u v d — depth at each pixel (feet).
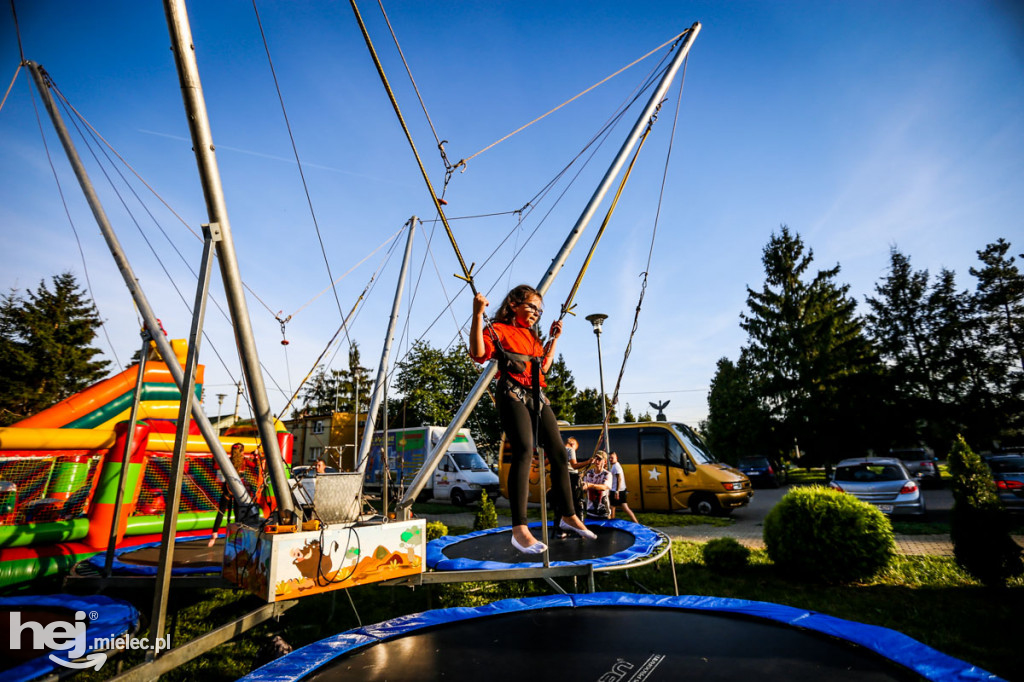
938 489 59.31
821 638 8.06
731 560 20.44
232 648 13.67
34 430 16.29
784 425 77.61
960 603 16.20
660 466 41.96
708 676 6.76
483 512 26.23
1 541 15.15
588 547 15.90
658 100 13.69
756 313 84.02
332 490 10.40
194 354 7.55
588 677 6.90
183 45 6.98
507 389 8.50
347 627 15.30
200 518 22.82
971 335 79.30
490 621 9.55
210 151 7.41
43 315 107.24
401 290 19.12
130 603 10.72
